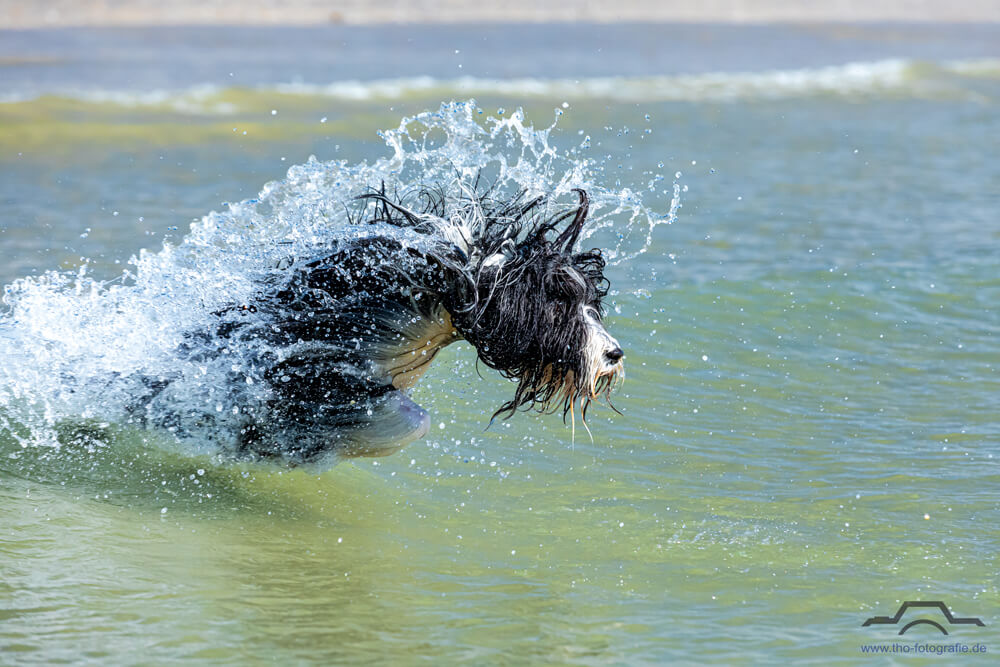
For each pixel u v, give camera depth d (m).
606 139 25.25
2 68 32.06
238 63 36.09
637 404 10.69
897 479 9.16
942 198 20.47
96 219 16.59
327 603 6.89
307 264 8.35
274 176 20.28
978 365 12.03
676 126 27.97
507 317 7.85
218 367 8.46
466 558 7.67
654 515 8.43
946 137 27.92
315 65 36.44
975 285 14.68
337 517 8.25
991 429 10.32
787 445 9.88
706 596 7.16
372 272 8.14
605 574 7.46
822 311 13.52
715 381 11.38
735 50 47.94
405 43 43.44
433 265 7.97
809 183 21.53
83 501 8.07
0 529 7.50
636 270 15.11
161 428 8.67
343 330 8.27
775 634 6.67
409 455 9.39
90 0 47.41
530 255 7.87
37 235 15.45
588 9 58.28
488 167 18.05
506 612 6.87
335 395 8.37
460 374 10.84
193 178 19.88
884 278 14.90
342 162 9.81
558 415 10.27
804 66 43.56
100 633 6.30
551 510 8.50
